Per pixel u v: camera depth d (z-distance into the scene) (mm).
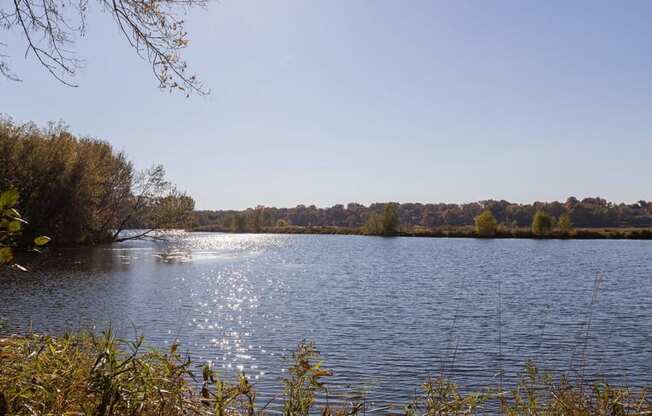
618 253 72500
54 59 6508
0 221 4262
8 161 44438
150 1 6535
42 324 19422
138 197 63906
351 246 94500
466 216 189000
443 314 24188
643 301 28312
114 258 48156
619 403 5965
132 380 5129
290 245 97438
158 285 32219
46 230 48406
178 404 5250
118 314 22109
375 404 11242
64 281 31391
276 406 10914
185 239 118938
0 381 4699
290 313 24312
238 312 24281
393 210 137750
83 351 6410
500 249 83812
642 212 174875
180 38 6816
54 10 6332
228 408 5898
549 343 18078
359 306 26609
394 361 15641
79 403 4707
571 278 40938
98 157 57219
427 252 76750
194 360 15461
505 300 28844
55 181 48781
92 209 54875
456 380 13625
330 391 11914
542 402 6840
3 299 24688
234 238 132375
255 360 15633
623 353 16609
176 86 6992
